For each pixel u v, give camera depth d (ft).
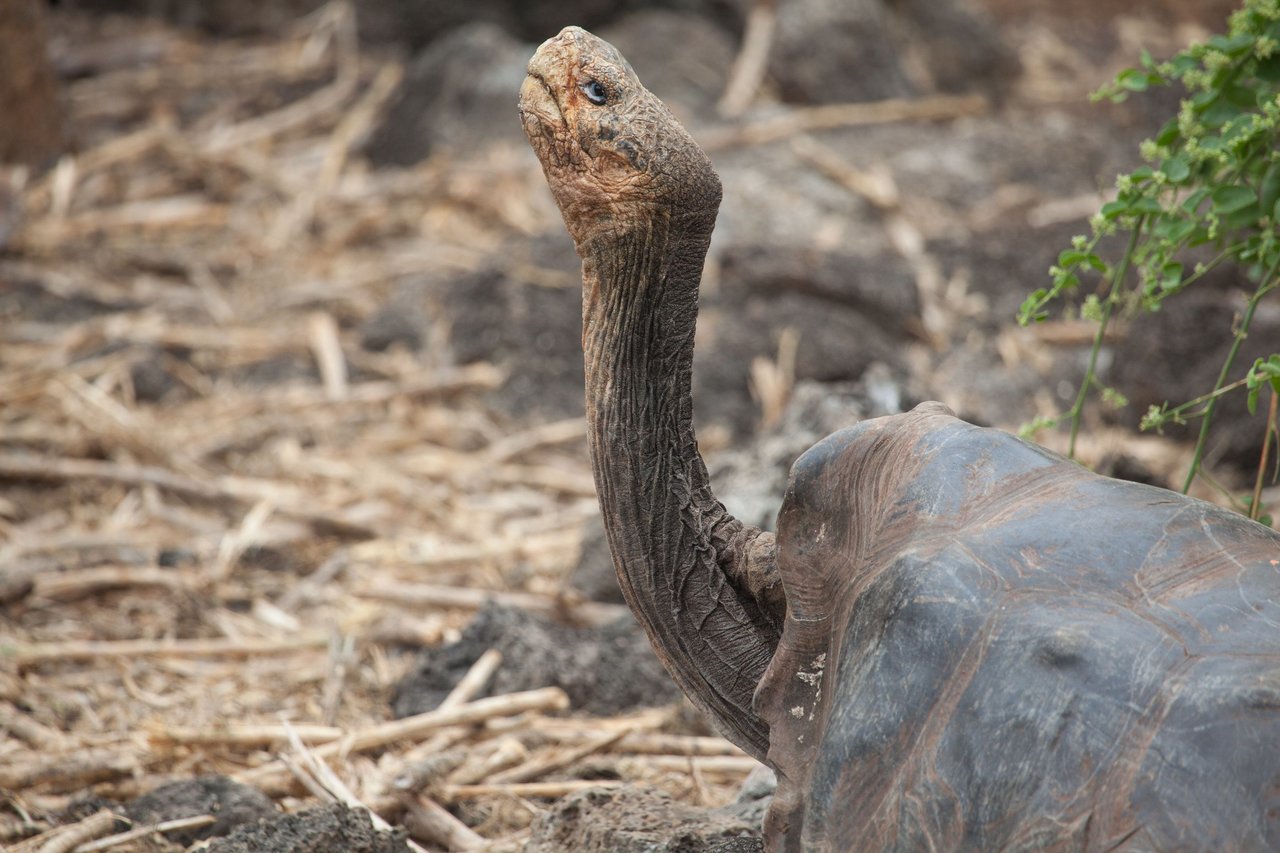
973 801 11.59
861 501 13.83
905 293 44.14
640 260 14.97
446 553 30.99
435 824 20.22
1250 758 10.70
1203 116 18.02
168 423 37.50
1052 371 42.16
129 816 19.99
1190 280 18.17
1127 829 10.85
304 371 41.16
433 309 43.60
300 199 52.01
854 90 63.41
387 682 25.67
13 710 23.81
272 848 16.70
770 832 13.51
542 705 23.31
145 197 52.37
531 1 65.51
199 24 69.51
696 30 65.57
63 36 66.54
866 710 12.51
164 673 25.80
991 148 58.85
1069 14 84.07
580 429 38.06
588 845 16.80
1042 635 11.79
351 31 66.28
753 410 39.22
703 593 15.48
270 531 31.76
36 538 30.81
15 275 44.47
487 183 52.70
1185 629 11.49
